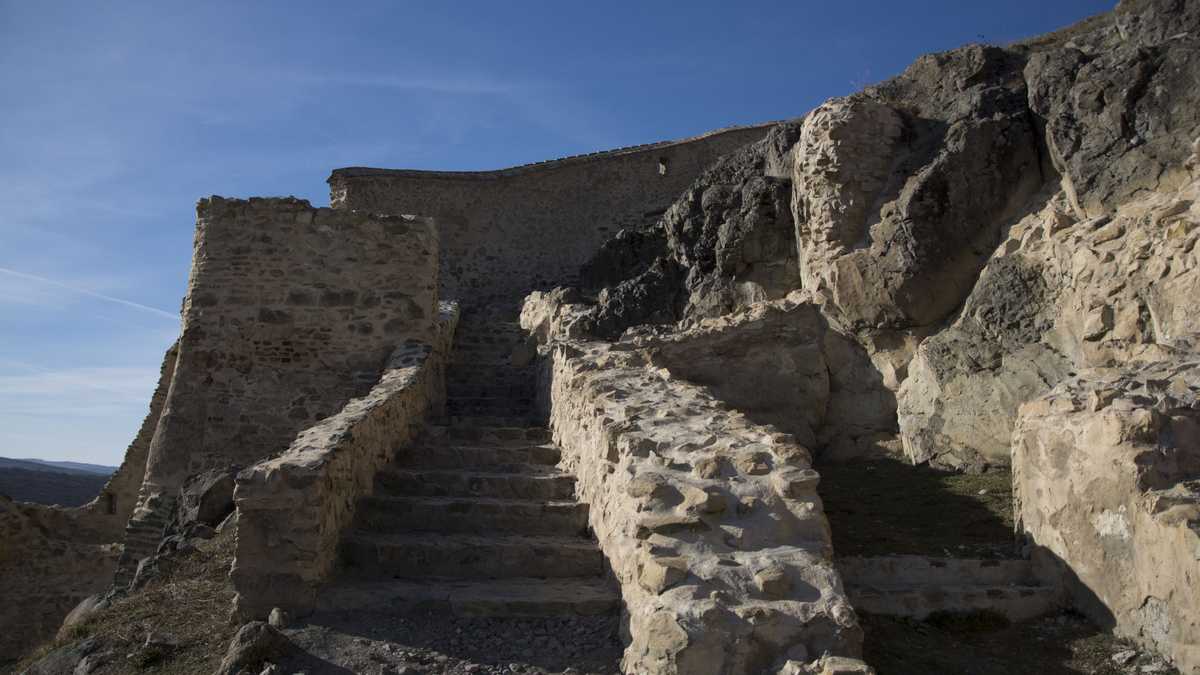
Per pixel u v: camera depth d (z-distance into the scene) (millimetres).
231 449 9922
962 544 6656
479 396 11656
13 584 13219
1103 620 5168
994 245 10211
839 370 11031
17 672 5984
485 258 19641
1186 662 4414
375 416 7270
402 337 10305
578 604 5230
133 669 5066
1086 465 5398
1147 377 5777
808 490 4695
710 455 5043
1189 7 9680
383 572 5930
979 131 10297
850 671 3611
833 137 11211
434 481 7164
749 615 3887
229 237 10445
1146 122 8953
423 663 4715
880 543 6762
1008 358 9250
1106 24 12125
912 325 10516
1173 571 4574
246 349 10188
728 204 13945
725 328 11023
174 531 9125
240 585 5391
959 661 4871
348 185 19922
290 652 4848
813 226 11578
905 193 10461
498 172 19922
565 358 8625
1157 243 7965
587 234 19594
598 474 6129
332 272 10398
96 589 13305
